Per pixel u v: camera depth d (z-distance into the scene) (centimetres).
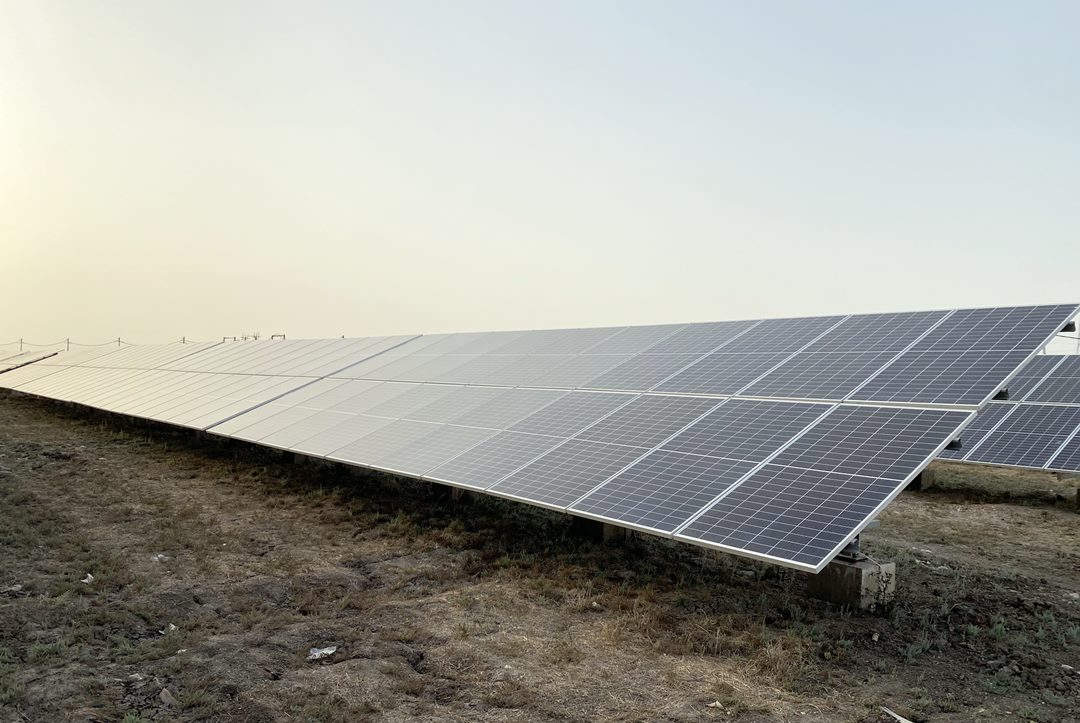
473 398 2055
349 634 1027
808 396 1437
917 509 2225
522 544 1502
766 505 1084
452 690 856
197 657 925
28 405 3919
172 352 4647
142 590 1186
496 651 967
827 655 955
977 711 822
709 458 1292
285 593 1211
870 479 1064
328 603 1162
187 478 2117
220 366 3712
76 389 3838
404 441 1812
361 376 2728
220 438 2780
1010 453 2470
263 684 857
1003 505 2305
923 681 901
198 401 2859
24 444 2512
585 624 1083
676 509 1144
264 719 773
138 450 2531
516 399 1939
